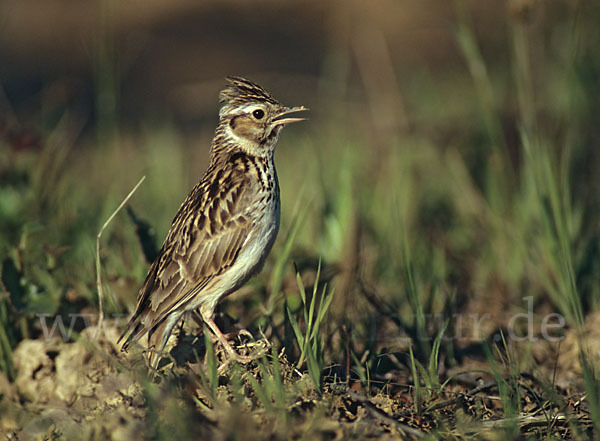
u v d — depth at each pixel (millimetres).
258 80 27250
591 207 13625
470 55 13477
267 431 7164
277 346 9398
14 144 13812
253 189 9672
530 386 9289
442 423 7883
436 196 15805
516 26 12609
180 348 9062
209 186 9766
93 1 33375
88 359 9422
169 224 14625
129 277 10695
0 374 9562
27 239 10586
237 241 9508
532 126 12547
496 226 13234
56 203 13781
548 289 11352
